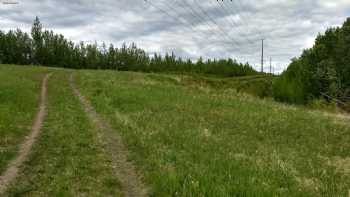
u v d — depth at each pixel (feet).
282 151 48.57
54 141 45.34
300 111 103.30
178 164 35.06
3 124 52.39
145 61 522.47
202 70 507.30
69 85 137.18
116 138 48.49
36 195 27.43
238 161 37.70
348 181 35.24
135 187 29.63
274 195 26.25
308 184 32.01
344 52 178.09
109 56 494.59
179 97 105.50
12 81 115.03
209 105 93.91
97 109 75.66
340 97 173.27
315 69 182.91
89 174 32.60
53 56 439.63
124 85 130.52
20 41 433.48
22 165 34.76
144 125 58.08
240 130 62.69
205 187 27.27
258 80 332.80
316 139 60.95
